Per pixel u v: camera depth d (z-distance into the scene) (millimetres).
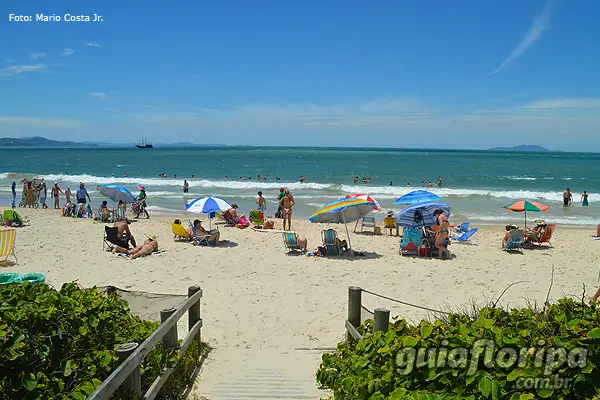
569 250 14383
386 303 8797
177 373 4504
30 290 3785
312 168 61125
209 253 13109
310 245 14625
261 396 4461
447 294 9445
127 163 70250
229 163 72062
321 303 8758
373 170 57844
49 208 23797
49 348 3180
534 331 3094
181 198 28219
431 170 58688
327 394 4512
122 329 4219
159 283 10016
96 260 11992
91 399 2510
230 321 7707
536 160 92312
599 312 3195
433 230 14047
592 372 2377
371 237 16250
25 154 108938
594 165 73875
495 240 16141
